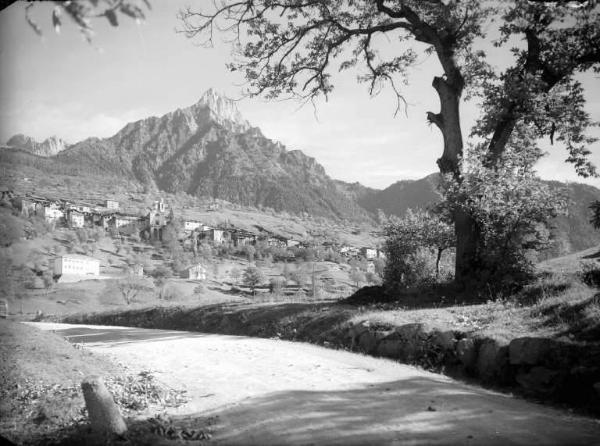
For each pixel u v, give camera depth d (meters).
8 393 8.30
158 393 9.25
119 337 18.75
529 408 8.23
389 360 12.66
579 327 10.06
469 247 19.20
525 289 15.27
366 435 6.78
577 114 21.11
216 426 7.44
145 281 151.38
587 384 8.45
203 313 23.84
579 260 19.69
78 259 172.38
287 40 23.88
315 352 14.03
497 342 10.36
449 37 21.52
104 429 6.71
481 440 6.55
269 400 8.68
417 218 22.58
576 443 6.48
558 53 20.28
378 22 24.64
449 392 9.20
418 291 19.50
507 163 18.31
